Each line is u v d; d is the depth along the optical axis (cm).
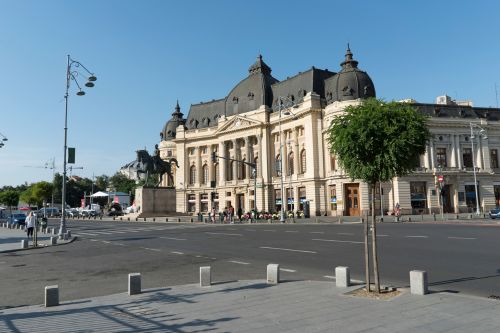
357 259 1625
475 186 6041
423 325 714
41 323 821
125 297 1045
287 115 7338
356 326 725
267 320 788
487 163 6825
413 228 3181
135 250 2286
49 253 2305
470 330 679
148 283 1281
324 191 6712
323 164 6750
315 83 7238
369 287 981
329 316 796
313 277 1280
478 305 831
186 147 9638
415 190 6331
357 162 998
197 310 888
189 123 9894
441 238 2286
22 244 2606
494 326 695
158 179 6862
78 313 895
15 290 1252
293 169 7419
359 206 6200
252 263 1642
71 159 3312
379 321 748
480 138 6850
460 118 6781
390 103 988
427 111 6738
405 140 938
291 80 7756
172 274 1449
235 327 750
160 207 6153
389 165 956
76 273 1551
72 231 4231
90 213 9312
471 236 2350
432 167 6494
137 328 767
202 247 2322
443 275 1218
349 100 6316
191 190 9412
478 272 1245
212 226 4397
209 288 1117
